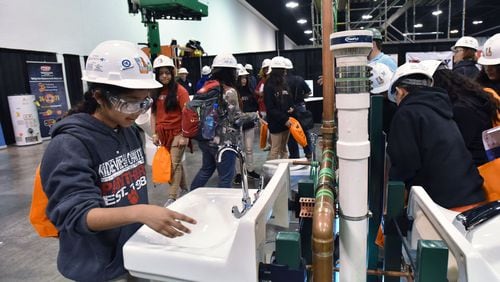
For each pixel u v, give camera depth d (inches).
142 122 112.1
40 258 90.6
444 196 48.4
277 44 670.5
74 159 31.9
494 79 75.7
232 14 483.5
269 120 136.5
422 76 53.2
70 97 288.4
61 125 34.1
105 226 29.2
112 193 36.7
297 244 26.3
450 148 48.3
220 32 449.1
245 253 26.5
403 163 50.8
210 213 45.2
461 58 115.3
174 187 113.6
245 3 513.7
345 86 25.2
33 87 261.1
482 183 48.6
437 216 28.5
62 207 29.8
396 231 37.2
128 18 335.0
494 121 56.2
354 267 28.2
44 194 33.7
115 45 33.7
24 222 114.3
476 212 32.0
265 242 31.7
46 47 267.3
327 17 43.8
